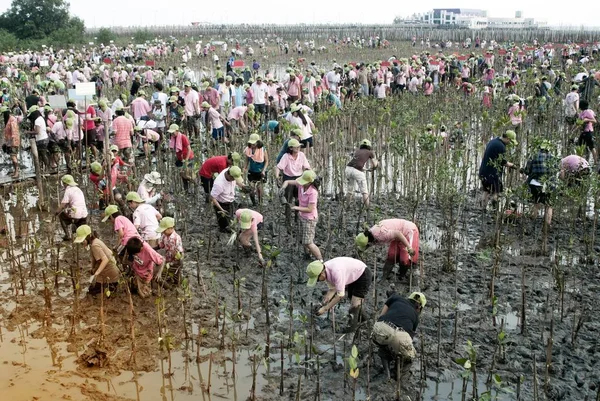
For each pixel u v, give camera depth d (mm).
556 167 12180
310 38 89188
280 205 14781
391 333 7844
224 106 21172
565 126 20469
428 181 14320
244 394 7871
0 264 11898
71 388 7965
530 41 78938
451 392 7836
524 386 7957
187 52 57375
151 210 11617
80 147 17156
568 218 13531
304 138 17250
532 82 27156
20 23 79312
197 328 9484
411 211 14328
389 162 18797
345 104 26328
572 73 34812
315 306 10016
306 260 11844
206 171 14195
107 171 14516
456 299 10250
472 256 11930
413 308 8266
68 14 82438
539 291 10398
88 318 9766
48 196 16141
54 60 45438
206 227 13734
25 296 10516
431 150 14961
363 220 13906
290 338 8758
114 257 10594
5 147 17672
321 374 8289
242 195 15672
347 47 70875
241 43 80250
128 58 53812
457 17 184000
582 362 8430
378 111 23234
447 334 9180
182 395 7840
